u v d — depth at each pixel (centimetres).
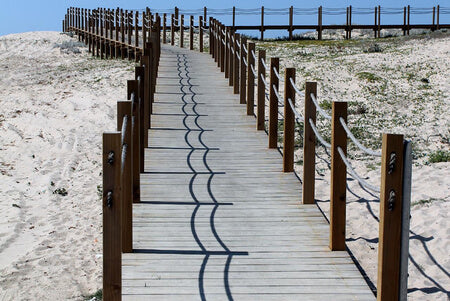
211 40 2008
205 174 841
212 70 1625
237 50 1358
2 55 3048
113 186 443
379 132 1260
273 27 2991
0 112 1568
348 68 1841
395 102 1498
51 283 707
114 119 1480
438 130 1270
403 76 1723
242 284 539
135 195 730
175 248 610
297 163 1022
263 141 1002
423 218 752
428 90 1586
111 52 2684
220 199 750
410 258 659
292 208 727
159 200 741
